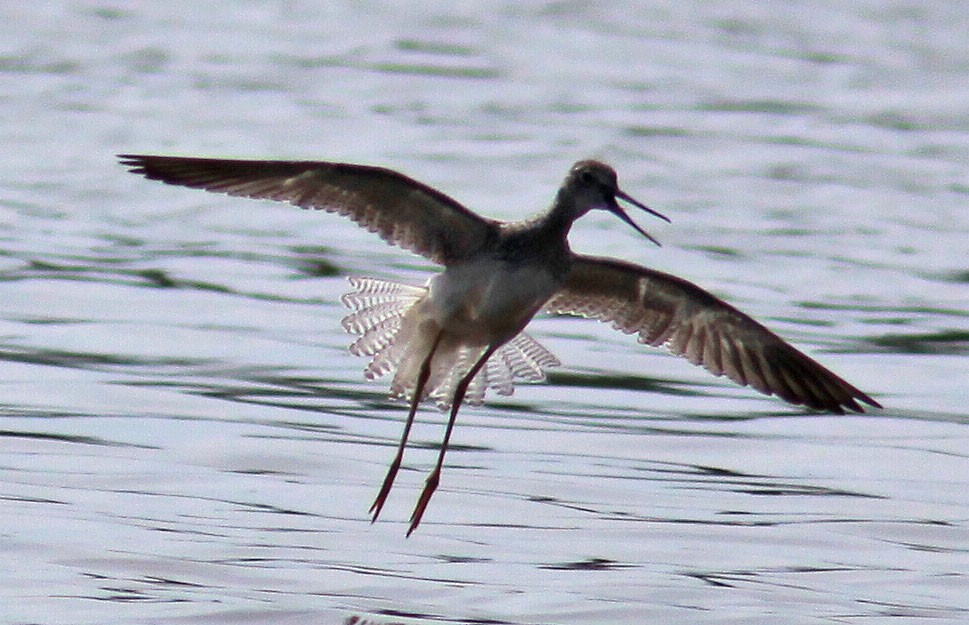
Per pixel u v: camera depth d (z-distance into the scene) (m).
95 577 10.98
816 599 11.17
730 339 11.30
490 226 10.66
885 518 13.04
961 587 11.54
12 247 21.03
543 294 10.88
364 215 10.50
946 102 33.03
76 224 22.53
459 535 12.34
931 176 27.33
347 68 33.88
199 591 10.82
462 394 11.18
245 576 11.16
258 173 10.13
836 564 11.96
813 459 14.64
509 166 26.45
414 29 38.00
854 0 42.41
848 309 19.88
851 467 14.43
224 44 35.69
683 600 11.05
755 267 21.61
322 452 14.21
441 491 13.34
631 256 21.83
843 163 28.00
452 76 33.62
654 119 30.61
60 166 25.53
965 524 12.95
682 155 28.12
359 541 12.05
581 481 13.77
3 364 16.33
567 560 11.84
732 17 40.22
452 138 28.31
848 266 21.86
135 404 15.30
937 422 15.82
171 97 30.58
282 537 12.02
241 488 13.14
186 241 22.09
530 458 14.40
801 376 11.17
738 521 12.86
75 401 15.26
